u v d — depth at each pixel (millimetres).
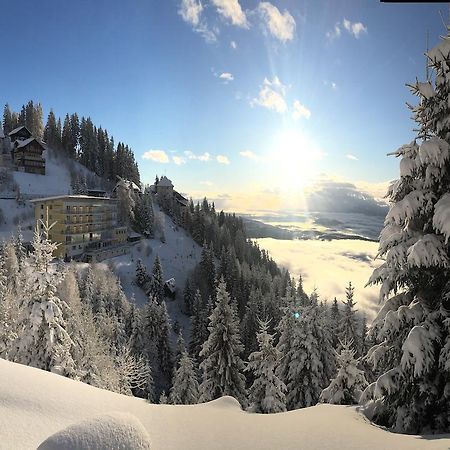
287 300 29203
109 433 5176
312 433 7727
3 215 97250
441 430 9078
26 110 152625
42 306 18312
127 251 101188
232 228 157125
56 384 9070
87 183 141875
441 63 9594
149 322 56500
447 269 9633
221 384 25656
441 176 9742
